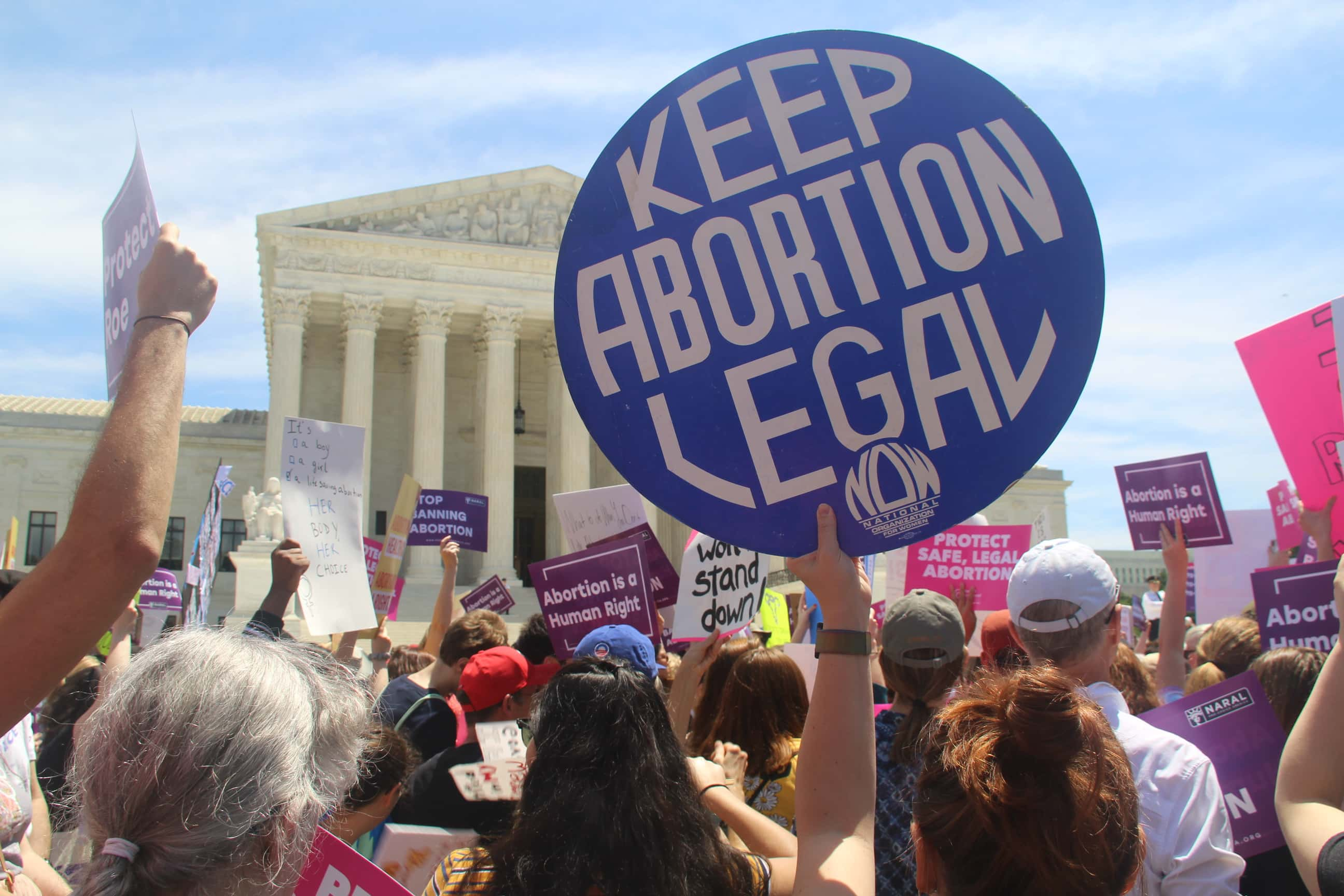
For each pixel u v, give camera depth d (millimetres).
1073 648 4410
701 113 3533
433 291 56594
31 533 60531
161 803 2207
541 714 3068
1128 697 6684
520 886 2771
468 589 54281
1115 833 2791
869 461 3371
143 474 2539
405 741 5602
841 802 2943
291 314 54125
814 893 2721
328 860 3438
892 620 5207
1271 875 4840
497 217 59406
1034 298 3326
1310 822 3289
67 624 2396
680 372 3467
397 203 57125
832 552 3301
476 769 5383
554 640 8672
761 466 3402
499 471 55250
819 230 3457
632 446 3469
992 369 3336
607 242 3518
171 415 2648
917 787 3082
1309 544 10320
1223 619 7430
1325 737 3408
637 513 10016
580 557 8656
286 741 2342
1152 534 9867
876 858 4801
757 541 3385
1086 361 3271
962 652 5152
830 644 3160
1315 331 6922
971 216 3387
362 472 9445
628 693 3041
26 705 2385
